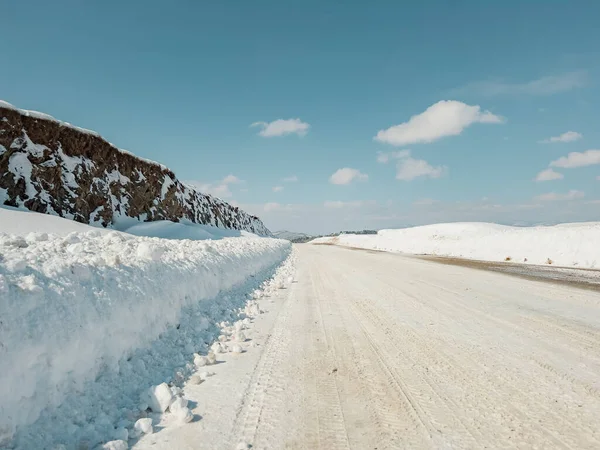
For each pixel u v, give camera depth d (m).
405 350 4.79
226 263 9.23
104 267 4.35
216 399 3.41
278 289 9.82
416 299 8.34
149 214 24.47
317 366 4.25
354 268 15.73
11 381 2.40
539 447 2.61
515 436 2.76
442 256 24.61
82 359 3.06
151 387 3.28
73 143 18.73
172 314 5.08
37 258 3.72
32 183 16.02
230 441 2.72
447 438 2.74
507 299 8.30
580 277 12.33
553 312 6.98
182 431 2.86
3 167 15.17
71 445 2.51
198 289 6.49
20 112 16.28
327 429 2.89
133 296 4.25
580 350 4.77
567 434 2.78
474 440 2.71
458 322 6.23
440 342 5.12
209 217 37.25
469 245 24.94
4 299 2.66
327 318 6.55
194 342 4.89
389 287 10.15
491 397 3.43
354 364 4.30
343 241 69.25
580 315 6.73
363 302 8.00
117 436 2.70
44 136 17.16
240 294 8.41
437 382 3.78
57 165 17.42
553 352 4.69
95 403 3.01
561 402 3.32
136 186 23.70
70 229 13.84
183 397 3.45
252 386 3.70
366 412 3.16
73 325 3.08
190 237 22.61
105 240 7.25
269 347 4.94
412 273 13.65
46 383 2.68
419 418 3.05
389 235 52.28
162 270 5.60
